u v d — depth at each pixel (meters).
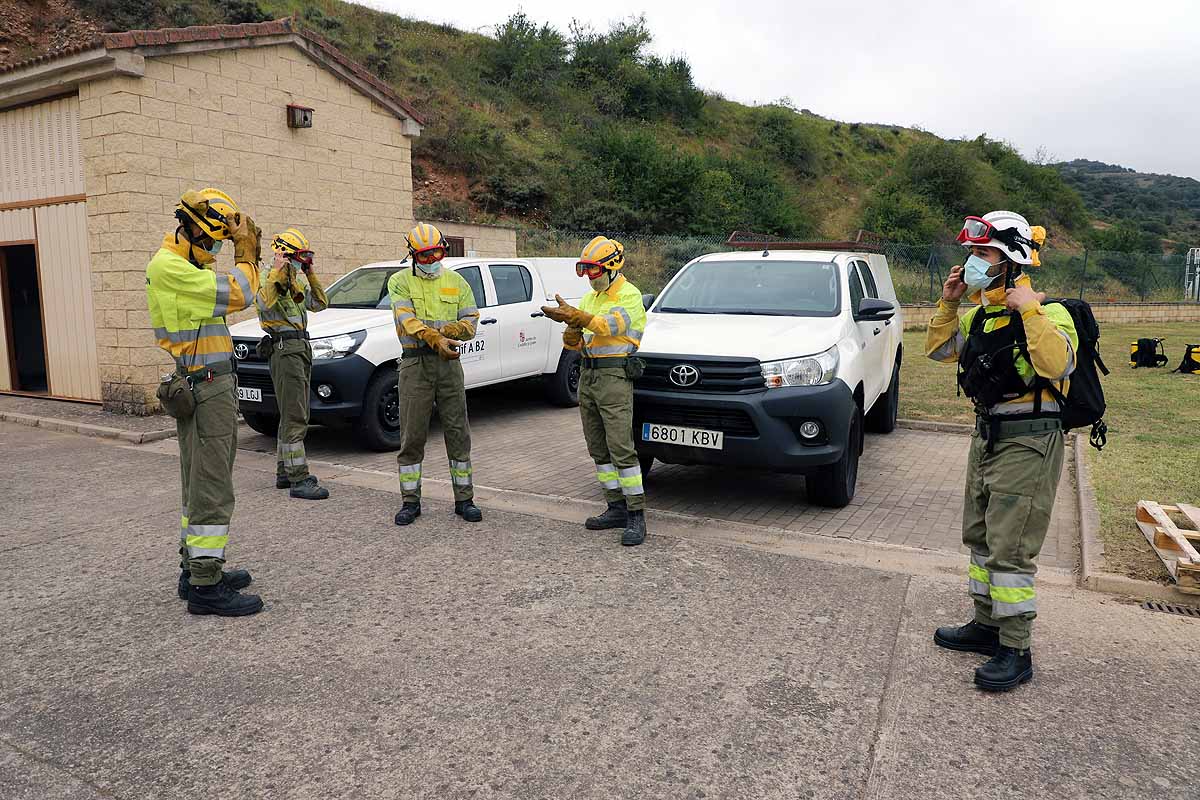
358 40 32.22
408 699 3.11
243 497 6.01
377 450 7.56
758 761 2.72
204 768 2.68
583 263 4.84
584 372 5.07
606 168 31.08
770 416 5.04
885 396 7.96
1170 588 4.04
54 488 6.27
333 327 7.27
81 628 3.77
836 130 52.09
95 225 8.98
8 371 10.63
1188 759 2.73
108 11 23.52
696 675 3.30
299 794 2.54
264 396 7.23
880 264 8.40
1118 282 26.66
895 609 3.96
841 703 3.09
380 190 11.88
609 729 2.90
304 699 3.12
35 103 9.48
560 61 40.97
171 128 9.05
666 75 43.66
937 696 3.14
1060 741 2.84
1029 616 3.18
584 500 5.92
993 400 3.19
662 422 5.33
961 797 2.54
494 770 2.66
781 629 3.73
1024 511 3.14
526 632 3.70
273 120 10.23
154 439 8.09
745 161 39.59
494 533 5.16
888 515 5.53
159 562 4.66
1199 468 6.23
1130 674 3.32
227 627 3.77
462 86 34.00
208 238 3.83
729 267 6.80
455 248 16.39
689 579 4.36
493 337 8.75
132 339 8.93
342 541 4.99
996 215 3.06
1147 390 10.55
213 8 26.42
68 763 2.72
